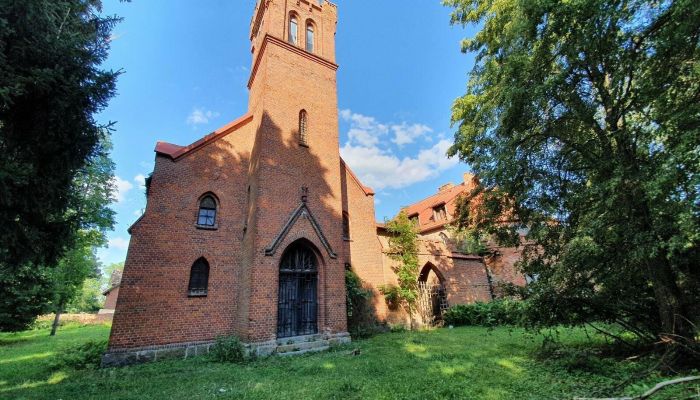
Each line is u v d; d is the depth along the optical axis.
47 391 8.46
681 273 8.41
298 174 15.91
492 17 13.84
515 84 9.18
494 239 12.70
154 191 14.13
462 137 15.89
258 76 18.47
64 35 7.05
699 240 6.98
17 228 6.96
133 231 13.31
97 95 7.57
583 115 8.79
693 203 6.20
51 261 8.12
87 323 41.88
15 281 17.88
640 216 7.36
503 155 9.98
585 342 11.23
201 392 8.03
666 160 6.39
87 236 25.12
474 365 9.43
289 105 16.75
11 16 6.21
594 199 8.49
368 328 18.12
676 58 6.96
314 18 20.09
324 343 14.01
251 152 17.23
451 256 23.86
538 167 10.01
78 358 11.84
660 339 8.19
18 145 6.97
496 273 26.53
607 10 7.10
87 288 65.38
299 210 15.17
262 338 12.75
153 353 12.49
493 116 11.04
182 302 13.59
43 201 7.32
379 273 20.22
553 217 10.01
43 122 6.90
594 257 8.72
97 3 8.28
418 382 7.95
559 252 10.08
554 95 8.91
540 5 7.99
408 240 21.14
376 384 7.97
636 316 9.09
